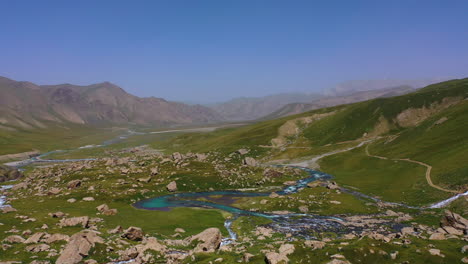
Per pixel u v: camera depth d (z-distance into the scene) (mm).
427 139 159375
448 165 116812
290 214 95000
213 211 100312
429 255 46125
